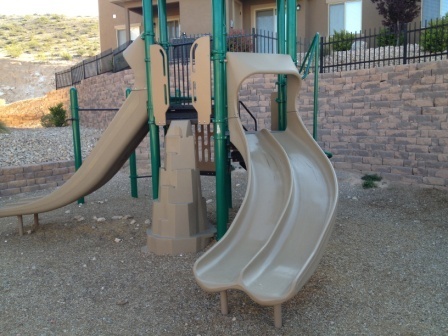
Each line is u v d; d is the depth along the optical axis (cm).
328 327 340
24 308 383
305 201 419
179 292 404
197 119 553
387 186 770
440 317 349
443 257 470
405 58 833
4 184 857
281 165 469
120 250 517
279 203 424
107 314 370
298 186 437
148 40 529
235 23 1545
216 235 522
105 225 618
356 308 367
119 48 1419
